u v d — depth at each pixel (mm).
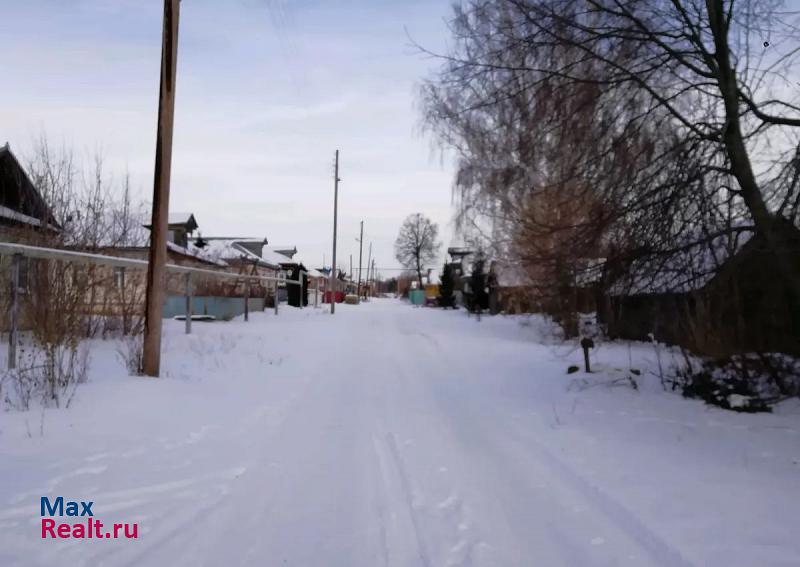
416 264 83000
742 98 6375
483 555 3309
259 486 4352
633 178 6582
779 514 3736
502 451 5383
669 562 3164
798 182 5926
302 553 3318
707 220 6375
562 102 6898
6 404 5801
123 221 13867
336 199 33531
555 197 7234
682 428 6094
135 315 12023
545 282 7906
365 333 19156
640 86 6727
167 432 5500
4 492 3859
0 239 9992
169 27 8039
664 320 7848
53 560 3105
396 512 3930
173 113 8102
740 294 7148
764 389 7395
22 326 9133
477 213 11828
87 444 4883
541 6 6773
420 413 7035
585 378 9242
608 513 3877
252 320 20984
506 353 13898
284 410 6938
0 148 11664
